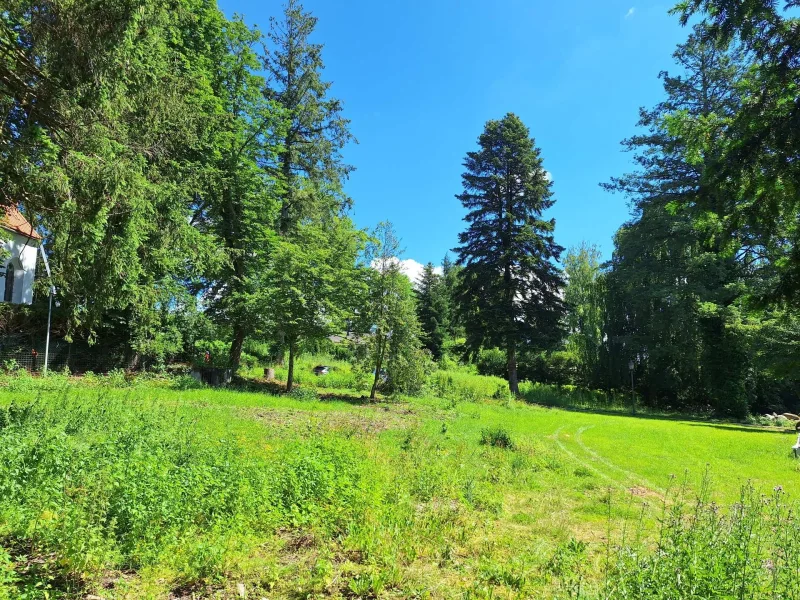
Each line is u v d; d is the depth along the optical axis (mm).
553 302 35062
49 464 4930
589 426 18406
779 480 9312
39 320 20781
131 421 8422
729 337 29250
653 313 34656
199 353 25797
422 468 7715
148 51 8320
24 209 7387
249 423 10641
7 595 3049
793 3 6844
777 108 7113
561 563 4535
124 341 21641
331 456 6777
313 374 30438
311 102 27516
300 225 23328
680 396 35281
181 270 20078
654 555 3988
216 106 19656
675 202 8859
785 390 33312
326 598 3689
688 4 7637
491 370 43875
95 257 8383
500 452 10695
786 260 8523
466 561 4633
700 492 8016
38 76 6277
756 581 3391
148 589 3570
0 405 9859
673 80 31203
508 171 36844
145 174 10836
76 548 3586
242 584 3746
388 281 21281
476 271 35656
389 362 21438
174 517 4430
